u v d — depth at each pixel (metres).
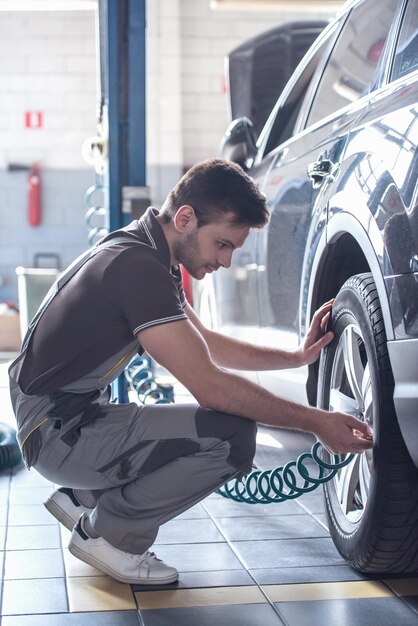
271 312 3.33
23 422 2.30
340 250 2.62
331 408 2.50
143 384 4.42
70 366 2.21
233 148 4.16
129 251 2.18
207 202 2.16
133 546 2.28
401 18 2.45
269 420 2.18
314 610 2.11
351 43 3.12
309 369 2.85
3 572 2.39
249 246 3.64
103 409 2.30
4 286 9.95
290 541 2.67
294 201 3.01
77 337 2.19
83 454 2.26
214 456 2.23
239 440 2.23
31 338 2.28
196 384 2.13
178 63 9.62
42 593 2.23
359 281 2.26
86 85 9.97
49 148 9.98
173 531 2.79
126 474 2.26
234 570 2.41
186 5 9.70
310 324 2.75
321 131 2.89
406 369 1.94
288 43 5.39
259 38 5.38
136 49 4.00
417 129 1.97
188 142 9.80
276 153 3.52
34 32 9.91
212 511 3.03
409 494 2.08
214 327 4.35
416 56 2.25
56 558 2.51
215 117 9.79
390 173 2.06
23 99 9.95
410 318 1.92
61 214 9.98
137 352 2.31
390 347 2.00
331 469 2.49
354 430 2.35
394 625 2.02
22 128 9.95
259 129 5.43
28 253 9.98
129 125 4.03
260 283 3.46
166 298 2.13
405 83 2.19
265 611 2.11
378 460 2.10
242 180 2.18
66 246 10.02
